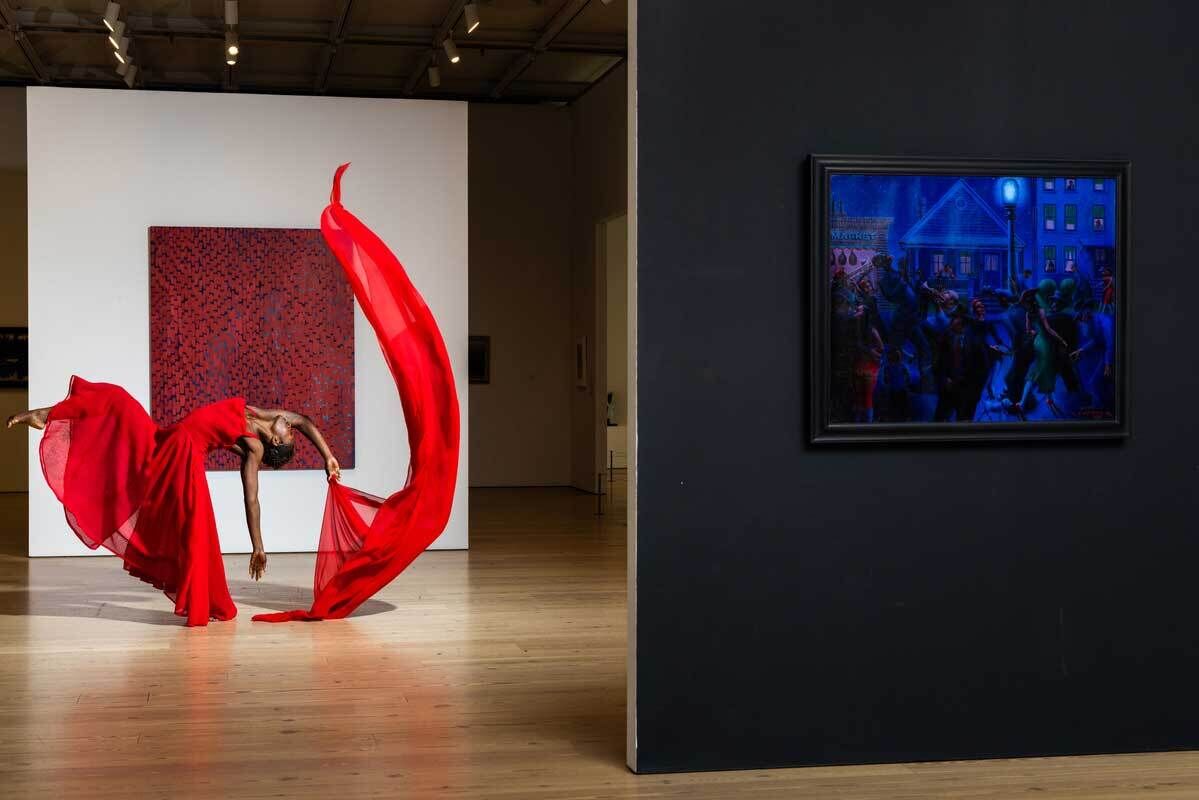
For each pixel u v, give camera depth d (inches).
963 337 184.7
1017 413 185.6
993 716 186.4
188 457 297.3
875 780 175.3
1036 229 186.2
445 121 430.0
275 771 179.5
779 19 181.6
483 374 666.8
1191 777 176.9
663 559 178.5
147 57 554.6
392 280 301.9
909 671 184.5
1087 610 188.5
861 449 183.5
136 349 411.5
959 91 186.1
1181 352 191.3
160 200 412.5
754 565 180.5
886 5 184.2
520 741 195.2
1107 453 189.3
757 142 180.9
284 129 419.8
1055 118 188.4
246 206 417.7
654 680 178.4
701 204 179.5
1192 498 191.3
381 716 210.7
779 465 181.3
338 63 572.7
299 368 415.5
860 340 182.4
